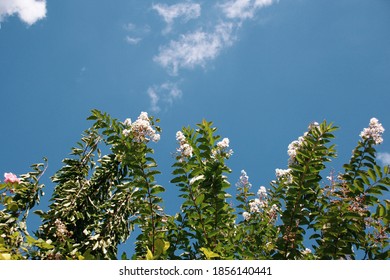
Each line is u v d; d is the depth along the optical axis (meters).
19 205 5.77
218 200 4.15
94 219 6.19
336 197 4.08
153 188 4.21
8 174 4.58
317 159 4.10
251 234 4.53
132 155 4.30
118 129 4.62
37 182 6.05
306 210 3.99
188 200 4.12
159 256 3.63
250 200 4.83
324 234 3.81
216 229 4.12
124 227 5.78
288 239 3.95
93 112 4.66
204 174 4.20
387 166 3.88
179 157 4.23
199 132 4.60
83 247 5.43
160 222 4.19
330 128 4.12
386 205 3.86
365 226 3.92
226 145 4.53
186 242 4.24
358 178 3.97
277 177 4.91
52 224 5.63
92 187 6.39
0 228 4.78
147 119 4.75
